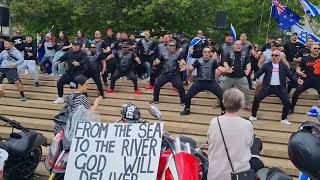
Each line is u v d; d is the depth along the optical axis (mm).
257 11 24922
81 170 5742
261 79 10695
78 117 6141
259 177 5324
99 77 11492
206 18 20938
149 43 13734
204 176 5738
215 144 5031
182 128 9516
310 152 4191
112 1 20859
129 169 5602
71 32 23469
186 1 19188
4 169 6473
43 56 15234
